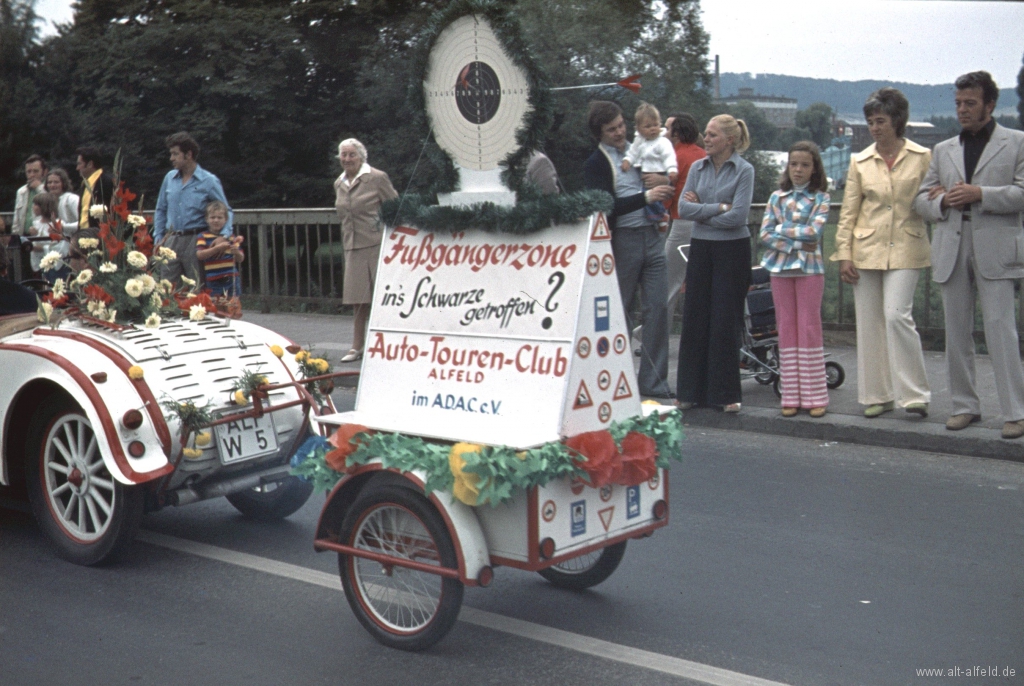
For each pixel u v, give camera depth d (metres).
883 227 7.52
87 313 5.67
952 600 4.74
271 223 14.12
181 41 23.69
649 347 8.33
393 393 4.66
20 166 24.41
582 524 4.21
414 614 4.33
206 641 4.41
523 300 4.33
